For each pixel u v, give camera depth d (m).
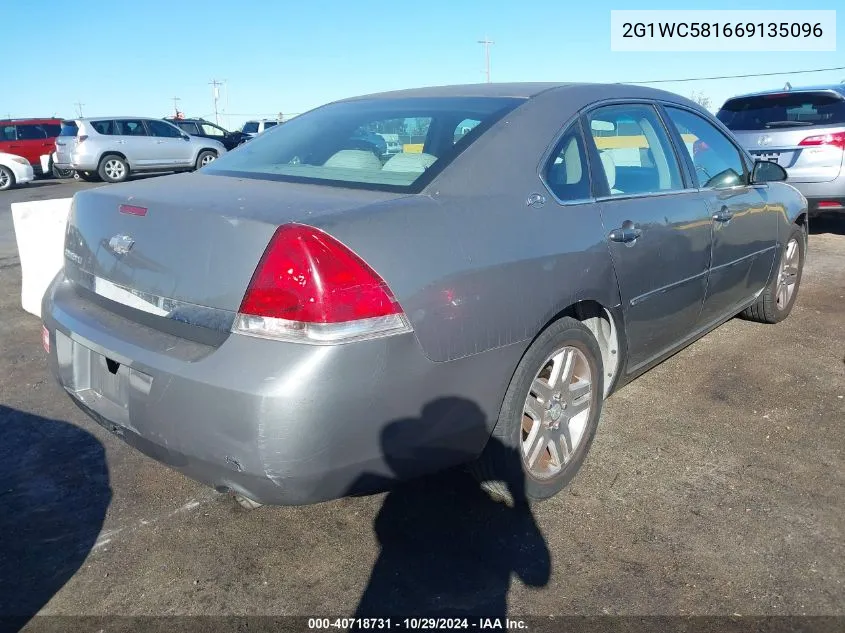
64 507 3.01
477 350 2.41
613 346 3.19
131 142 18.98
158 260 2.38
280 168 2.92
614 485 3.10
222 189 2.60
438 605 2.42
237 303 2.15
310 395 2.05
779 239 4.71
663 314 3.46
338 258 2.10
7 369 4.55
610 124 3.30
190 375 2.16
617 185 3.24
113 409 2.48
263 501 2.23
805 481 3.11
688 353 4.63
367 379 2.13
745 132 8.33
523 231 2.61
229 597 2.47
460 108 3.01
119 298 2.54
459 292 2.34
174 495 3.10
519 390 2.65
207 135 22.44
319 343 2.06
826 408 3.82
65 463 3.37
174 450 2.25
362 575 2.57
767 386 4.11
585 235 2.87
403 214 2.31
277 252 2.10
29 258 5.63
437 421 2.35
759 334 5.00
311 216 2.17
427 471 2.44
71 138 18.86
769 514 2.87
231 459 2.13
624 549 2.68
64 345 2.73
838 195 7.75
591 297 2.89
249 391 2.06
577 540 2.74
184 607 2.43
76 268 2.82
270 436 2.05
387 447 2.24
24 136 21.59
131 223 2.51
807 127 7.86
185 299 2.29
